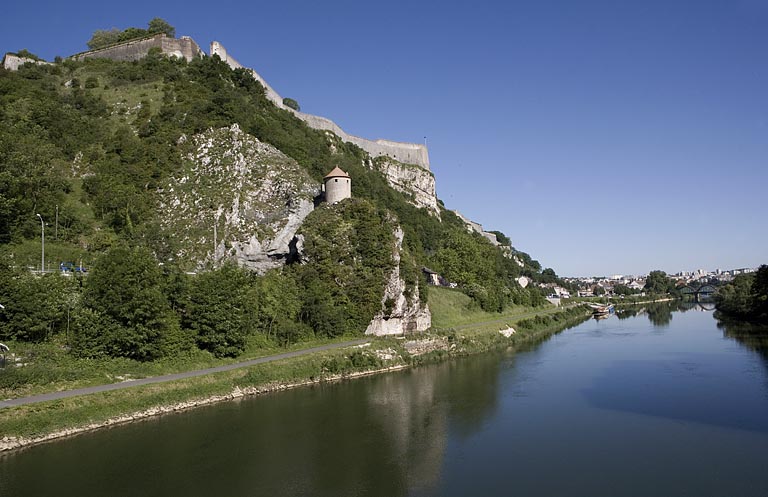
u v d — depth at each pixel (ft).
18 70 353.51
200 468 110.32
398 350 233.14
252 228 252.83
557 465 113.50
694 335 320.70
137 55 396.98
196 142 293.02
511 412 153.17
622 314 549.95
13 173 221.87
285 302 219.41
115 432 128.67
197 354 177.88
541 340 319.47
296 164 300.61
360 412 152.66
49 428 121.70
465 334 286.05
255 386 170.81
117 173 265.54
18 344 147.43
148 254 181.98
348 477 107.34
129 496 97.14
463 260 422.00
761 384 179.52
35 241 209.97
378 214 276.82
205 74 377.30
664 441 126.72
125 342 156.66
